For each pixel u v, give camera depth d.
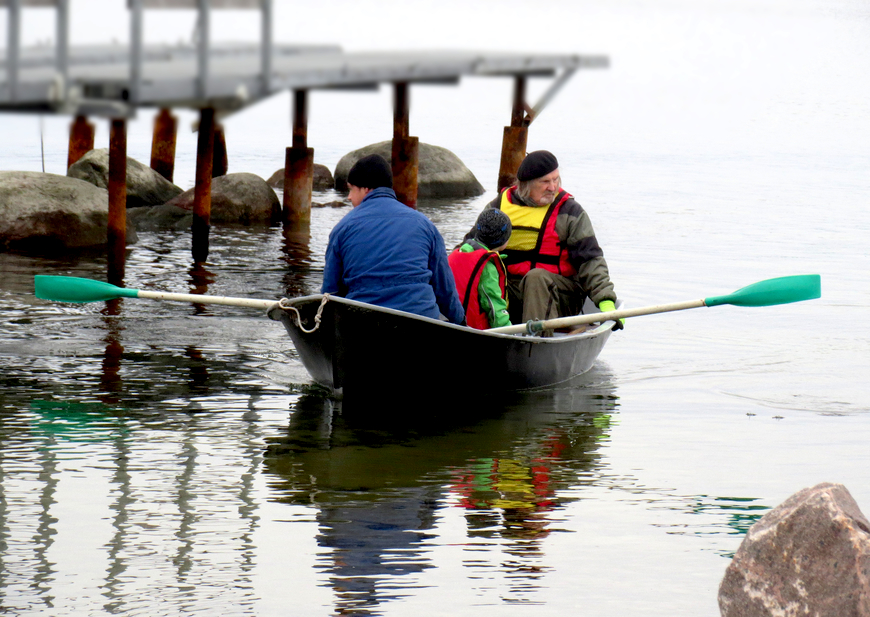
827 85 87.81
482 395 14.90
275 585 9.12
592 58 11.58
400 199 32.56
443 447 12.82
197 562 9.56
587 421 13.90
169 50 10.25
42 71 7.95
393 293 14.12
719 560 9.80
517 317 16.20
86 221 25.02
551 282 15.58
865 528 7.99
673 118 66.00
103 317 18.66
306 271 23.55
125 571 9.34
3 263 22.78
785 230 30.19
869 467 12.27
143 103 7.51
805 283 15.14
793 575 7.97
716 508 11.02
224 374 15.68
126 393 14.60
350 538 10.12
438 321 13.80
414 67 9.59
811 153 51.12
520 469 12.09
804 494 8.30
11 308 18.98
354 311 13.60
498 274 15.31
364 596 8.98
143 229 28.20
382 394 14.51
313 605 8.80
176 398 14.48
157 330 18.00
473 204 35.78
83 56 9.35
